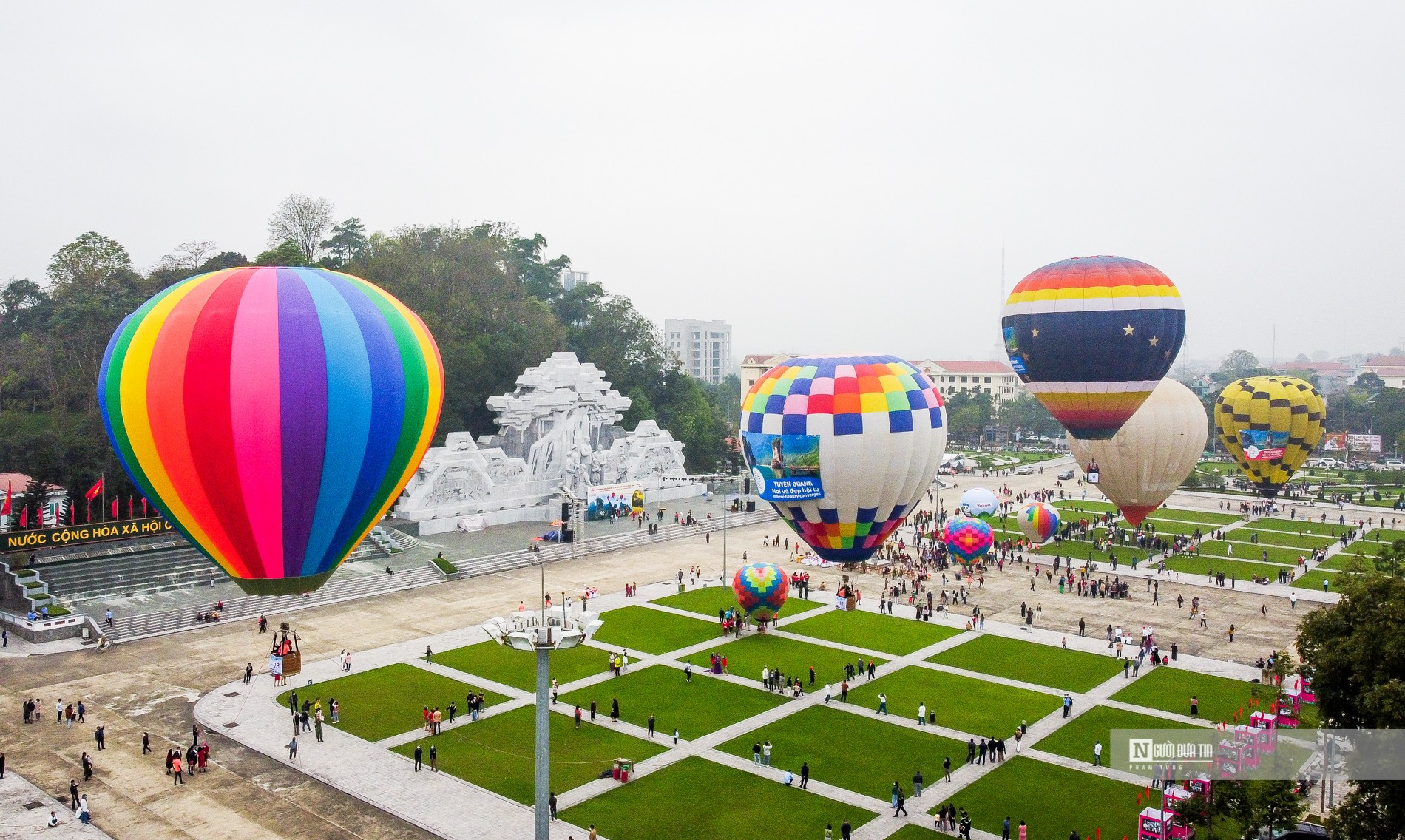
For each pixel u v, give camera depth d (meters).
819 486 60.38
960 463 191.38
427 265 146.12
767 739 55.28
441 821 45.50
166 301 42.06
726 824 45.31
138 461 41.66
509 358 145.12
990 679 65.38
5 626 74.25
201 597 81.75
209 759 51.91
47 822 44.94
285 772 50.56
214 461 40.19
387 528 105.69
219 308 40.97
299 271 44.09
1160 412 87.38
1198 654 71.12
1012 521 130.00
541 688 36.41
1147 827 42.22
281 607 81.06
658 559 102.88
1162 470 89.25
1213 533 119.38
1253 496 153.75
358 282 45.44
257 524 41.91
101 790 48.31
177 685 63.03
